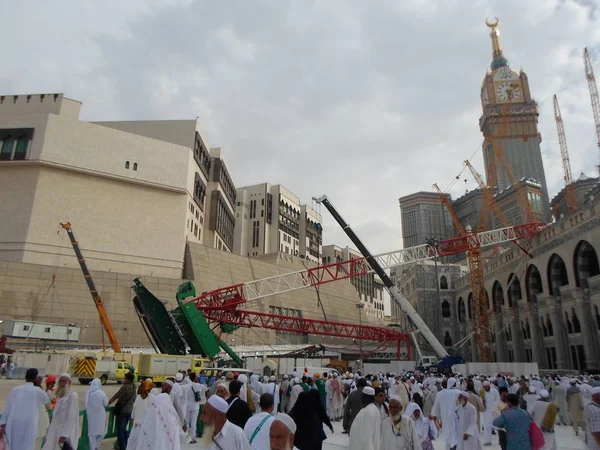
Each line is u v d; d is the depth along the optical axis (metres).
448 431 11.88
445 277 97.88
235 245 136.38
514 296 67.81
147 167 81.12
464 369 50.06
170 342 41.66
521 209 187.12
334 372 28.78
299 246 153.12
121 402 12.91
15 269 64.81
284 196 148.38
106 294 69.19
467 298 88.94
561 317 55.22
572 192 132.88
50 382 12.66
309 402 9.69
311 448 9.26
